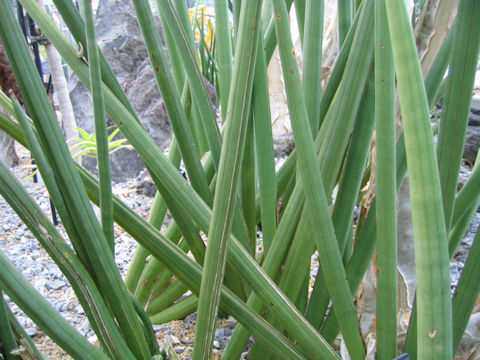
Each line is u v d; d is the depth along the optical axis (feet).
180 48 2.31
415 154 0.99
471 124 8.37
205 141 3.55
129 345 1.75
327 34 5.82
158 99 9.39
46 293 4.64
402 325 2.50
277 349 1.99
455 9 1.90
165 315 3.74
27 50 1.27
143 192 7.70
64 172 1.40
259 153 2.43
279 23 1.47
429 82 1.97
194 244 2.59
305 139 1.59
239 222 2.61
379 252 1.68
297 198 2.16
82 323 4.06
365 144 1.98
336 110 1.96
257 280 1.85
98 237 1.51
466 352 2.41
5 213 6.91
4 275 1.29
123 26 9.73
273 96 8.45
